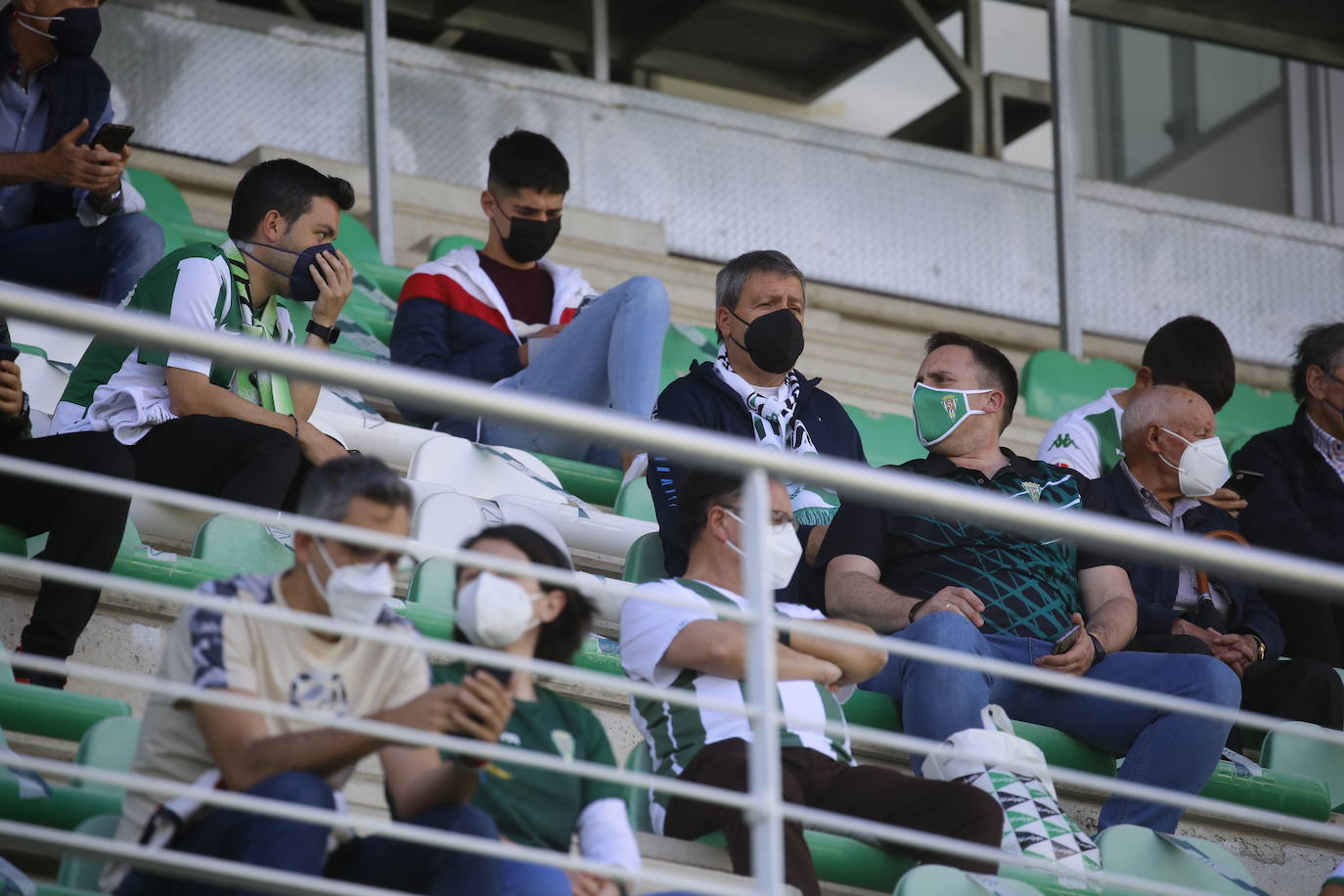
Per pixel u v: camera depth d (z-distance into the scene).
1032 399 25.06
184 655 9.54
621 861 10.02
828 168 30.09
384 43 24.17
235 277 14.62
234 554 13.39
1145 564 15.91
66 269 17.45
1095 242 31.12
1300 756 15.48
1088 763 14.34
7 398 12.62
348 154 27.31
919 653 9.54
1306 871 14.71
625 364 17.94
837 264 29.81
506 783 10.12
